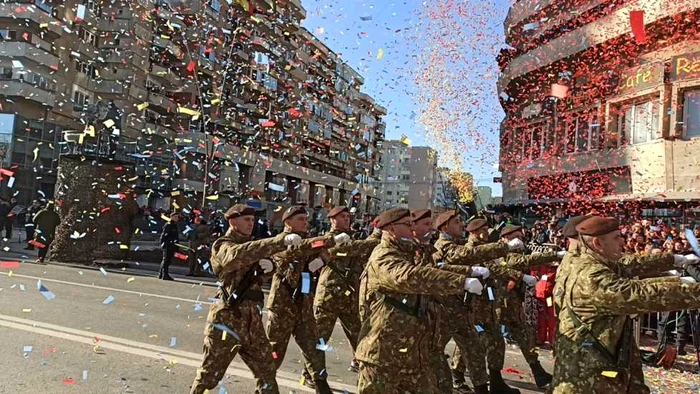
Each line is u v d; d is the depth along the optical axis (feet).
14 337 20.43
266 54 149.79
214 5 128.47
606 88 62.44
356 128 211.82
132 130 114.93
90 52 116.16
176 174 119.55
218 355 12.85
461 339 16.44
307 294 15.85
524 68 76.23
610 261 10.37
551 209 68.69
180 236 72.28
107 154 52.54
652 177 54.80
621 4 61.31
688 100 53.26
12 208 68.95
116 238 50.19
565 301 10.46
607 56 62.44
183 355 19.42
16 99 100.32
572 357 9.98
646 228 39.34
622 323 9.81
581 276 10.04
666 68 54.80
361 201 197.47
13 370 16.55
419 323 11.02
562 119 70.95
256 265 13.32
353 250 16.87
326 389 15.56
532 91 77.15
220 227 55.26
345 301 17.29
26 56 98.17
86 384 15.67
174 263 55.11
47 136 102.22
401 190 234.79
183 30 124.16
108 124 53.88
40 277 37.40
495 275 16.70
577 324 10.05
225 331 12.72
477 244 18.86
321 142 187.62
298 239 12.17
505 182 85.10
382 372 10.77
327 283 17.25
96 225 49.08
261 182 148.97
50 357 18.20
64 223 48.70
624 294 9.18
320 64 187.62
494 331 17.79
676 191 50.98
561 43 68.39
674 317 25.49
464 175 90.53
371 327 11.11
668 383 19.56
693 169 51.03
